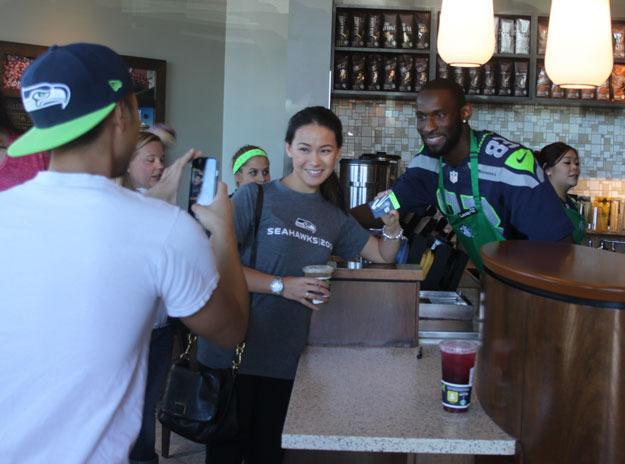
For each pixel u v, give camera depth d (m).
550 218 2.51
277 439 2.29
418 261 2.76
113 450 1.16
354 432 1.56
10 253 1.12
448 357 1.67
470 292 3.10
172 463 3.47
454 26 2.79
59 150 1.18
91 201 1.14
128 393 1.19
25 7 5.03
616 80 5.78
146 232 1.16
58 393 1.11
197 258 1.20
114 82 1.17
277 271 2.26
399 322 2.32
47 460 1.12
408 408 1.72
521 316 1.49
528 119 6.06
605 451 1.37
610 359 1.34
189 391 2.03
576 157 4.17
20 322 1.11
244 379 2.24
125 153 1.23
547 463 1.44
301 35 5.57
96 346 1.12
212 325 1.27
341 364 2.11
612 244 5.23
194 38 5.80
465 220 2.74
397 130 6.05
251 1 5.91
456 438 1.53
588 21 2.59
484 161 2.59
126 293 1.14
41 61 1.14
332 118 2.26
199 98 5.86
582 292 1.34
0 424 1.12
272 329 2.23
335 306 2.32
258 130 5.97
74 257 1.12
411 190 2.94
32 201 1.15
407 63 5.73
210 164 1.45
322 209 2.35
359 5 5.64
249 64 5.96
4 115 2.33
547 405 1.43
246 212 2.27
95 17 5.33
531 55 5.69
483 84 5.74
